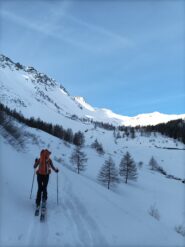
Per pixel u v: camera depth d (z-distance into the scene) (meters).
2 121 26.27
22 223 8.49
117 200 16.02
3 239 7.13
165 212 54.34
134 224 10.65
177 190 84.19
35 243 7.39
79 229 8.95
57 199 11.31
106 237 8.59
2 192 10.13
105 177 69.00
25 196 11.30
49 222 9.11
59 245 7.54
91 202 12.62
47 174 10.20
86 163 88.44
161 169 132.50
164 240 9.57
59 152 84.44
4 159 15.12
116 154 150.75
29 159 21.83
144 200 63.97
